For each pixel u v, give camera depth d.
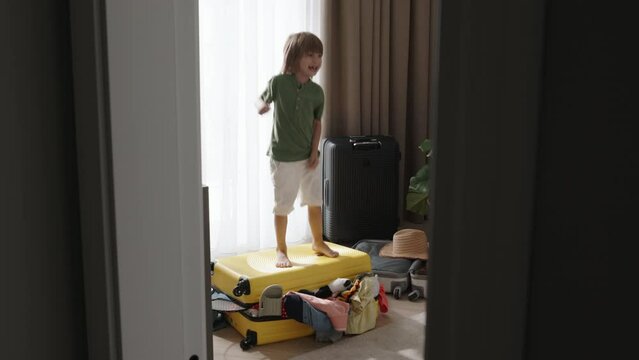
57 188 0.87
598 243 0.32
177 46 0.89
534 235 0.35
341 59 4.25
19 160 0.81
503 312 0.37
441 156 0.41
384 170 3.91
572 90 0.33
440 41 0.40
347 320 2.57
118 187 0.84
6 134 0.79
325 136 4.20
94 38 0.80
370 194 3.89
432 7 4.48
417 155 4.58
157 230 0.89
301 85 3.04
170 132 0.89
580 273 0.33
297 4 3.98
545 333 0.35
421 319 2.80
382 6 4.29
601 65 0.31
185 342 0.94
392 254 3.40
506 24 0.36
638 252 0.31
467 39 0.38
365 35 4.21
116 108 0.82
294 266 2.84
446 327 0.41
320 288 2.80
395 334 2.62
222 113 3.62
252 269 2.77
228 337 2.61
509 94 0.36
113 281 0.86
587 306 0.33
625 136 0.31
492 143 0.37
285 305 2.51
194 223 0.94
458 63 0.39
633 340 0.31
